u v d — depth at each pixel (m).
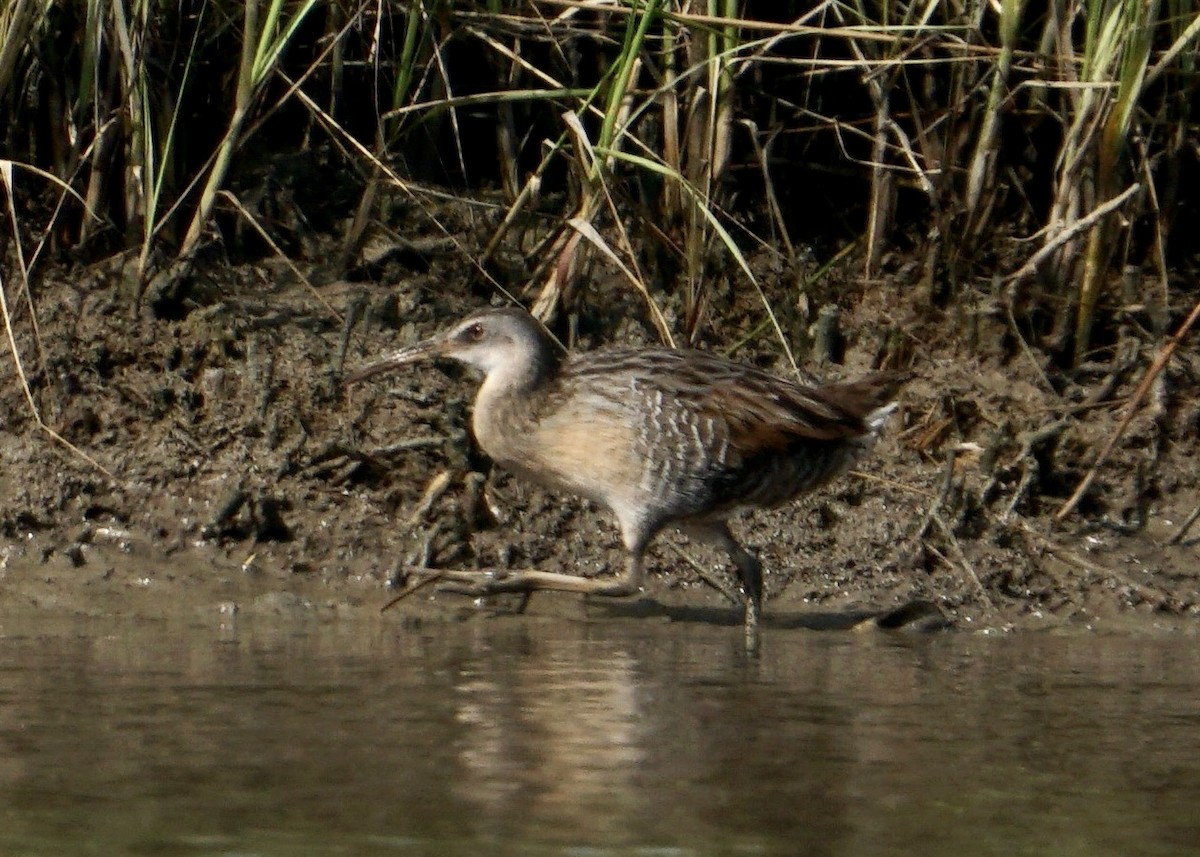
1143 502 16.25
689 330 16.53
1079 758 9.90
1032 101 17.38
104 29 15.96
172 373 15.75
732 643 13.59
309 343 16.17
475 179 17.91
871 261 17.64
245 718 10.38
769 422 14.31
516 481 15.73
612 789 9.04
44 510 14.78
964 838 8.39
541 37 16.78
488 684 11.52
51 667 11.81
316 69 17.33
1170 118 17.73
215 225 16.56
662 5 15.66
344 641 13.12
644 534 14.51
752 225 17.94
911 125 17.98
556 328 16.62
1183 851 8.24
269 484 15.19
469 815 8.54
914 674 12.36
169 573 14.53
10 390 15.42
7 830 8.25
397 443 15.59
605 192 15.74
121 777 9.10
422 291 16.86
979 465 16.16
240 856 7.89
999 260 17.78
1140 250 18.28
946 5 17.16
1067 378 17.16
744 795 9.00
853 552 15.34
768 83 17.81
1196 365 17.30
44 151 16.62
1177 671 12.66
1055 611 14.97
